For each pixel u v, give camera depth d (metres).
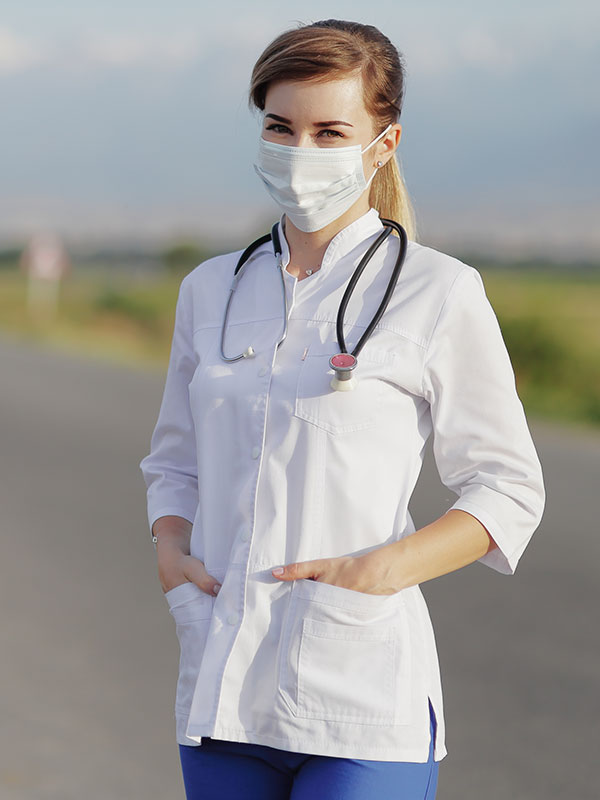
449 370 2.50
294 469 2.44
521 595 6.62
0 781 4.25
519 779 4.40
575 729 4.84
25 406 13.62
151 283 45.50
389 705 2.39
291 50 2.50
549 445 11.94
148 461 2.94
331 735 2.39
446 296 2.48
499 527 2.45
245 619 2.45
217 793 2.51
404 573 2.39
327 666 2.40
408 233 2.80
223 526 2.54
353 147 2.53
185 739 2.53
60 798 4.14
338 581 2.39
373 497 2.42
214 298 2.74
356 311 2.52
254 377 2.51
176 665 5.53
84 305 34.41
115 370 18.58
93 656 5.59
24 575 6.85
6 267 74.19
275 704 2.41
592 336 20.78
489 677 5.39
